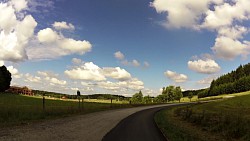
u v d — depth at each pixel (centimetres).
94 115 3194
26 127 1745
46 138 1414
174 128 2409
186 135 1992
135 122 2731
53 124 2012
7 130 1569
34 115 2402
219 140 1867
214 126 2411
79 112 3378
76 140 1448
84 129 1911
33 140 1325
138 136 1761
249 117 2912
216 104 6075
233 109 4647
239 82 15625
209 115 3347
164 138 1739
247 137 1870
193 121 3002
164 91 14550
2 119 1989
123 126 2300
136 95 12688
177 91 14375
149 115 3869
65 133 1645
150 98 14000
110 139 1568
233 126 2144
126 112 4238
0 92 11712
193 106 6119
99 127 2111
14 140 1280
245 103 5675
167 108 6222
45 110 2850
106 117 3072
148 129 2184
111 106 5328
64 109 3288
